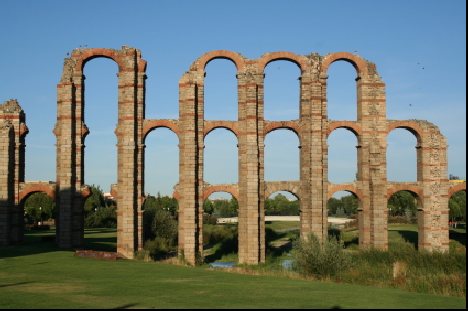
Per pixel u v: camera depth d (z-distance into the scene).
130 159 67.38
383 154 71.12
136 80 69.31
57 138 69.38
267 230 97.94
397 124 72.31
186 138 68.12
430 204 71.62
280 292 32.97
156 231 86.88
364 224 70.50
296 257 50.41
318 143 69.38
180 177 68.69
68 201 67.19
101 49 69.69
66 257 54.31
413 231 91.38
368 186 70.75
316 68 70.50
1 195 66.81
